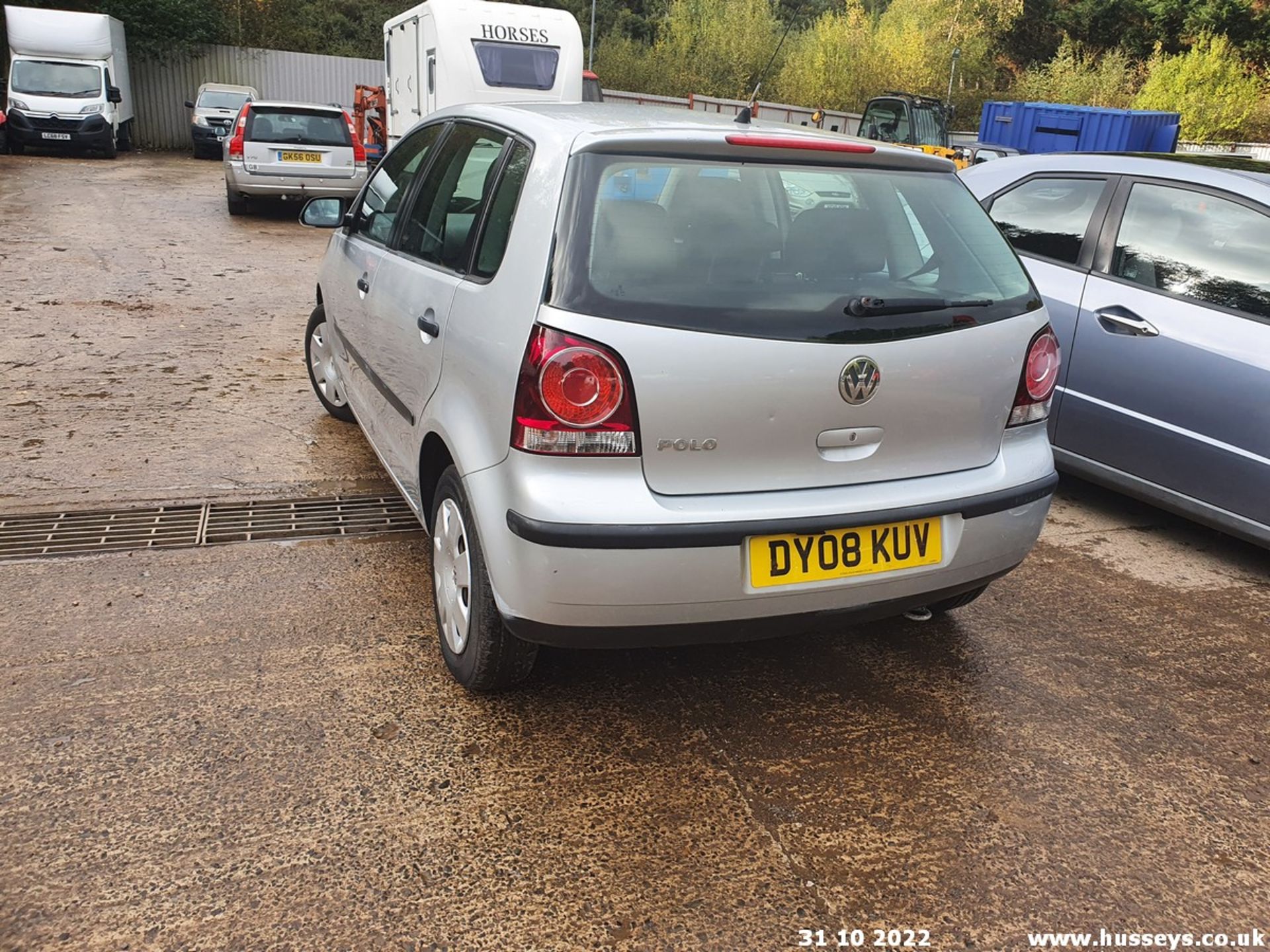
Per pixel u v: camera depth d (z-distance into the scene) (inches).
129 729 96.7
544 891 80.3
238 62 973.2
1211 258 154.9
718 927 77.9
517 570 87.7
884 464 95.7
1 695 100.7
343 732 98.9
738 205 92.7
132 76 943.7
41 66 735.7
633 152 92.2
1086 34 1553.9
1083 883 85.0
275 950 72.8
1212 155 185.9
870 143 105.1
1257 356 144.3
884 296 93.4
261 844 83.0
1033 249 181.6
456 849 84.1
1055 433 173.0
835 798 94.0
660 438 85.6
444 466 111.3
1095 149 721.0
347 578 131.4
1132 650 126.1
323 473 167.0
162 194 554.3
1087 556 155.8
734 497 89.4
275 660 110.9
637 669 114.9
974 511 98.7
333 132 479.2
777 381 87.5
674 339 84.6
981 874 85.4
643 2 1504.7
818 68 1175.0
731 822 89.8
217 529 143.9
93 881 77.9
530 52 490.6
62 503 148.2
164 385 209.6
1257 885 86.0
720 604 89.4
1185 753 104.7
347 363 158.4
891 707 110.0
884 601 97.1
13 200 477.1
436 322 106.3
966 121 1248.8
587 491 85.0
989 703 111.9
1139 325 158.6
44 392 199.9
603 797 91.9
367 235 148.6
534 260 88.9
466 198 111.3
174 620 118.0
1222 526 151.7
